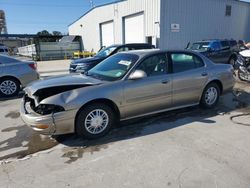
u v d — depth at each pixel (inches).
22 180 112.5
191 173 114.1
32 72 304.7
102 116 156.5
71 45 1422.2
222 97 258.1
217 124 176.7
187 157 129.0
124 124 179.5
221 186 104.0
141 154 133.6
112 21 987.9
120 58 183.0
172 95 182.4
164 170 117.3
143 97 167.5
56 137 161.3
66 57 1358.3
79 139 156.7
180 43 721.0
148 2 722.8
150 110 175.0
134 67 164.7
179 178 110.5
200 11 735.1
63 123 142.6
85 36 1348.4
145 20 749.3
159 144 145.3
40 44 1360.7
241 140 148.8
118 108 159.6
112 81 160.1
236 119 187.2
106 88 153.9
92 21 1199.6
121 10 886.4
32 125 141.7
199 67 200.4
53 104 140.4
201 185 105.0
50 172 118.7
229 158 127.1
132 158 129.6
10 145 152.2
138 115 171.2
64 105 141.5
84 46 1389.0
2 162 130.0
